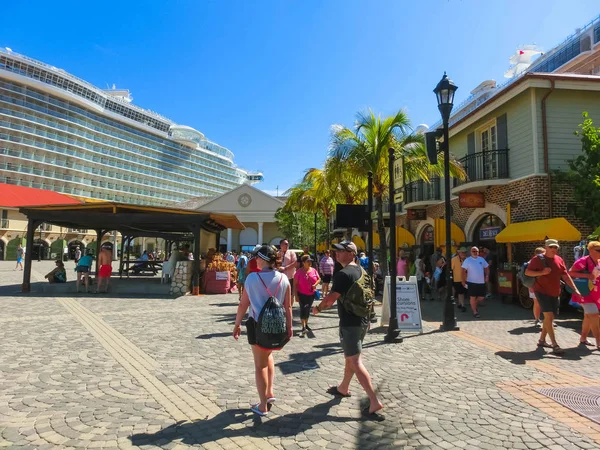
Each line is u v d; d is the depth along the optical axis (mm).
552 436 3664
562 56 45500
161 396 4633
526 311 11305
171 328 8539
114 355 6324
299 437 3668
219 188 139250
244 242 59125
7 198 37594
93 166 93875
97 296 14391
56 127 85125
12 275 25562
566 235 11609
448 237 8984
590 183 11906
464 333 8289
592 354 6570
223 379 5250
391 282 7672
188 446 3486
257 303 4172
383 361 6156
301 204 25672
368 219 10766
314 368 5762
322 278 12891
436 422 3977
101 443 3521
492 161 16125
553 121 13883
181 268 15570
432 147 9195
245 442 3564
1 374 5336
